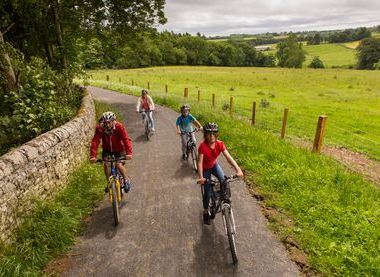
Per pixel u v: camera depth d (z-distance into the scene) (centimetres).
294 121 2092
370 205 748
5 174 561
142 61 10931
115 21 2328
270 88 4359
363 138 1784
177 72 7169
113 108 2139
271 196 789
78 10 2161
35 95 1076
